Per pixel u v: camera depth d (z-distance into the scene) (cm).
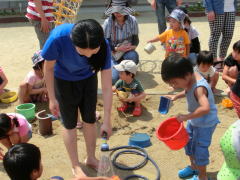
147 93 531
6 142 350
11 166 234
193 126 313
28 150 238
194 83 293
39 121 420
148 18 1104
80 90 321
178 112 478
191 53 594
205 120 303
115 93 523
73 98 322
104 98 321
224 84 562
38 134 427
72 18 525
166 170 357
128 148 392
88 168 360
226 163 266
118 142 408
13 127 339
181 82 287
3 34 917
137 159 375
